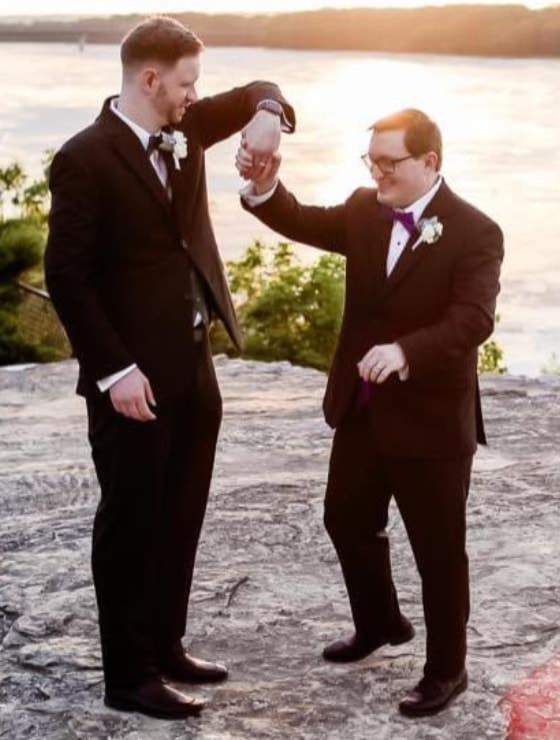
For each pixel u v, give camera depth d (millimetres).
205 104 3766
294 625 4586
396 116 3516
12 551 5535
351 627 4555
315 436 8289
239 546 5531
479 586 4949
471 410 3695
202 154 3711
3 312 22031
